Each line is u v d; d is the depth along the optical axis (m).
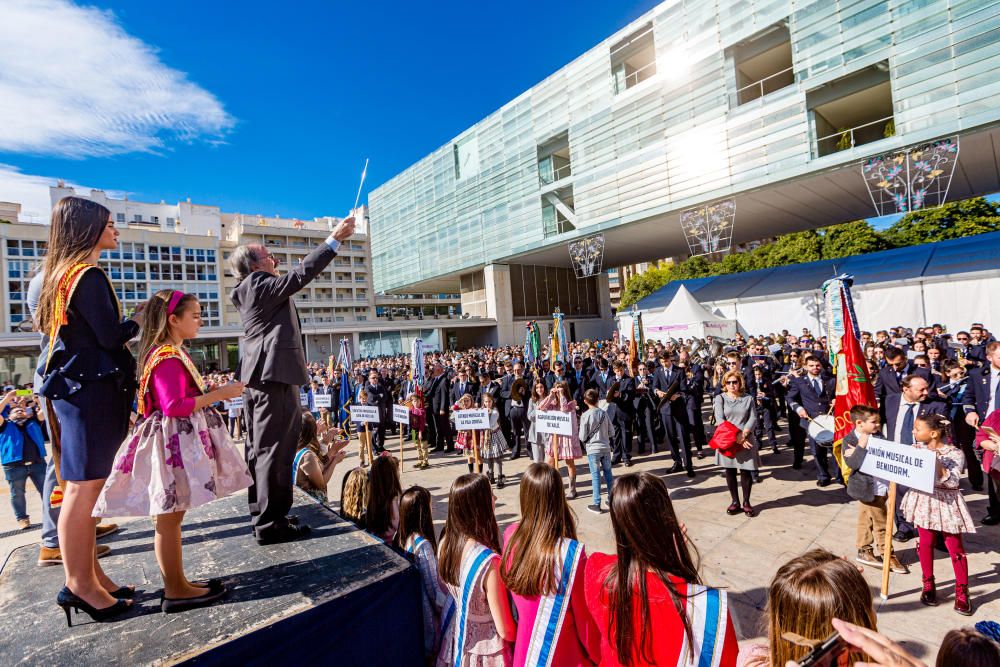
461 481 2.40
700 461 8.20
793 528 5.04
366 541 2.62
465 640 2.19
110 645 1.66
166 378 1.88
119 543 2.85
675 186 25.64
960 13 16.81
